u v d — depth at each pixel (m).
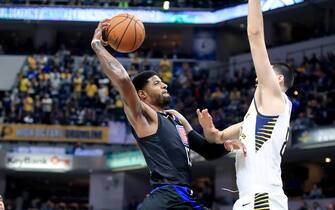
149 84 5.79
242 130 5.40
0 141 29.56
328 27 32.81
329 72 27.73
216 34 36.03
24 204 31.78
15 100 30.95
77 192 37.12
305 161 27.28
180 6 33.47
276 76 5.43
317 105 24.81
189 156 5.68
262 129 5.23
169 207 5.30
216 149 6.00
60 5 33.38
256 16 5.31
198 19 32.44
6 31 39.22
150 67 33.47
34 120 29.62
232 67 34.28
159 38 39.12
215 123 26.14
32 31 38.97
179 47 37.69
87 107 30.39
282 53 32.59
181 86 31.17
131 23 5.67
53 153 29.78
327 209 22.02
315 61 29.03
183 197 5.34
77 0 33.84
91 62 33.56
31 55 34.28
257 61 5.27
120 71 5.33
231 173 27.70
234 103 28.28
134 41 5.66
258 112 5.29
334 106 25.03
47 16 33.44
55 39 37.88
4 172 31.84
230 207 26.20
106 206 30.62
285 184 27.03
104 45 5.72
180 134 5.67
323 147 23.02
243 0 30.95
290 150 24.00
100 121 29.52
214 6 33.28
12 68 34.50
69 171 30.30
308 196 24.41
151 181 5.50
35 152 29.78
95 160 29.61
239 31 36.47
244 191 5.25
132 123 5.52
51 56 34.50
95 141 29.27
